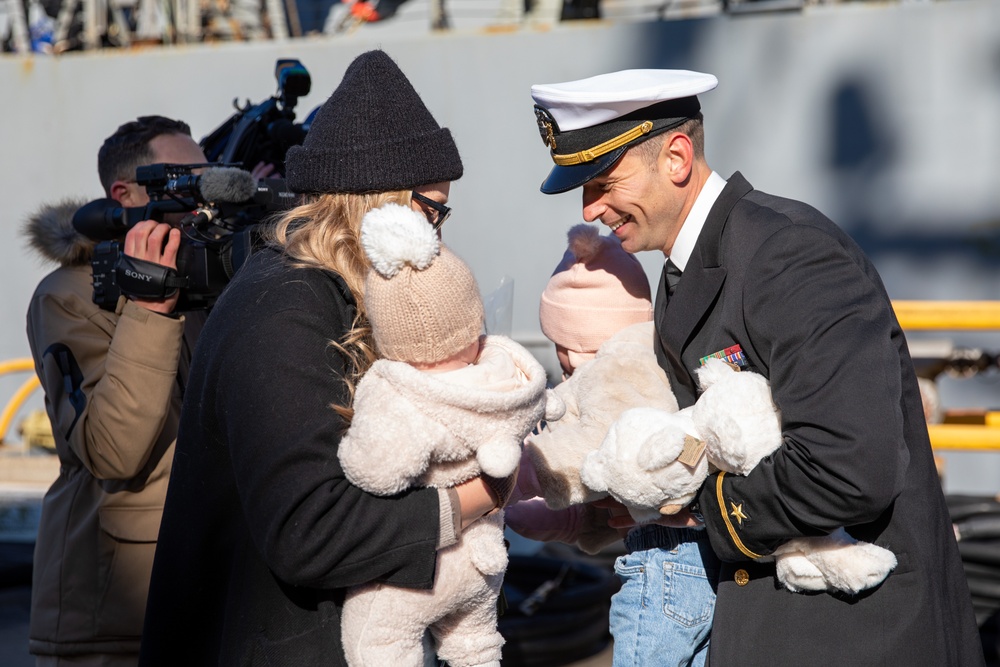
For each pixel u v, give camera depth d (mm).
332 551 1482
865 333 1719
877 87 5965
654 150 2020
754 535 1777
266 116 2918
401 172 1586
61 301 2420
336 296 1609
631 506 1908
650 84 2041
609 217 2113
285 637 1594
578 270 2307
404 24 7570
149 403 2217
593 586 3920
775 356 1780
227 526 1662
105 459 2230
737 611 1921
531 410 1555
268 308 1566
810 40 6035
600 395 2072
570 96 2002
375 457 1443
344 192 1602
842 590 1788
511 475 1610
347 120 1587
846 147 6043
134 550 2344
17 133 7184
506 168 6523
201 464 1639
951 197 5906
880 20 5926
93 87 7086
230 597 1634
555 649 3717
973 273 5902
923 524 1855
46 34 7676
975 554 3516
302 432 1499
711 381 1854
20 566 4711
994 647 3572
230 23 7348
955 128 5867
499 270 6578
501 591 1832
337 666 1578
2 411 7320
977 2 5773
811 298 1765
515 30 6484
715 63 6195
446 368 1544
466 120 6555
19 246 7227
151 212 2303
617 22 6336
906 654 1796
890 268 6039
